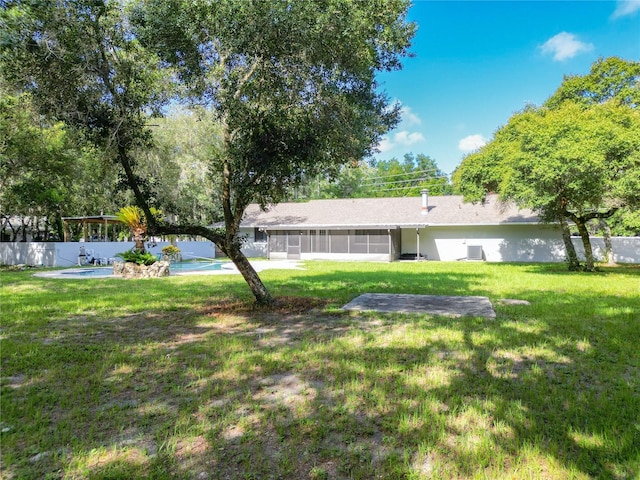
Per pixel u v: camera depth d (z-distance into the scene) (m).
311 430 2.82
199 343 5.28
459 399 3.32
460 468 2.33
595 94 16.27
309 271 16.00
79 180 20.58
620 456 2.44
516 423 2.88
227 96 5.82
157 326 6.38
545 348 4.85
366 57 6.09
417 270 16.23
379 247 22.92
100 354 4.79
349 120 6.34
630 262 20.09
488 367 4.17
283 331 5.98
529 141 12.56
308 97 6.03
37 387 3.72
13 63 5.42
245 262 8.02
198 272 15.98
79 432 2.83
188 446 2.62
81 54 5.71
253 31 5.19
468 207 23.80
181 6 5.34
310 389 3.62
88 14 5.55
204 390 3.61
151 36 5.71
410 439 2.68
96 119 6.31
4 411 3.18
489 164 16.53
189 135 24.41
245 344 5.18
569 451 2.52
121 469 2.34
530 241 21.61
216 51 6.20
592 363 4.29
